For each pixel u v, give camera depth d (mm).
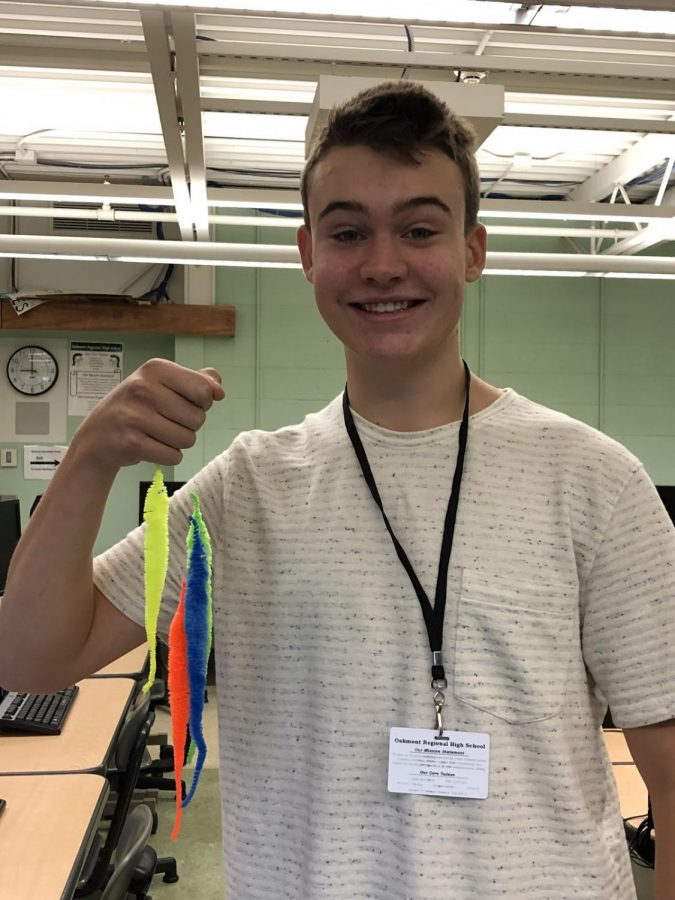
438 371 886
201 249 3531
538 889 757
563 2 1605
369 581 831
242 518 899
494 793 773
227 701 876
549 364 5027
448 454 880
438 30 2400
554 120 2465
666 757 808
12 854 1318
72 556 772
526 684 790
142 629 876
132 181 4465
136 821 1379
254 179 4395
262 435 978
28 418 4883
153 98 3236
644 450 5094
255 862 825
